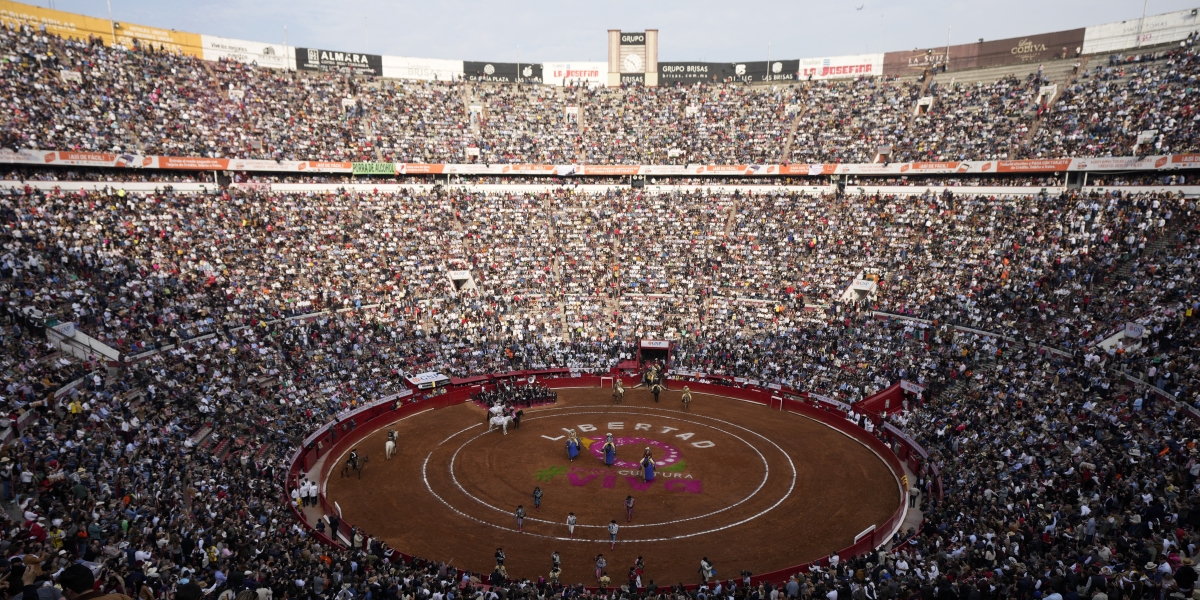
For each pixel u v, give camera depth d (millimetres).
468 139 88688
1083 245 60781
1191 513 27250
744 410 58844
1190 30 75438
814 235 75938
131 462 35312
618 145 90438
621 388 61438
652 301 73000
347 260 70125
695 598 28391
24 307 45156
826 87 96250
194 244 63156
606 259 77500
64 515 28188
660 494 42094
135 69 75688
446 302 69875
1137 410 40031
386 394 57406
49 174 62188
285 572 27781
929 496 39906
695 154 88062
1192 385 39719
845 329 64062
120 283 53594
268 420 47188
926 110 86000
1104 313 52031
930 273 66125
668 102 98375
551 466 46500
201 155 71625
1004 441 41219
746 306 70688
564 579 32500
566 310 72062
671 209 83125
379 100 91188
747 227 79250
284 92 85500
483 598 26984
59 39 72062
